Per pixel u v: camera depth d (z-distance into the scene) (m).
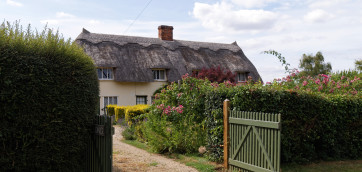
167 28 28.42
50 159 4.66
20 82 4.32
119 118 17.19
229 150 6.24
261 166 5.40
